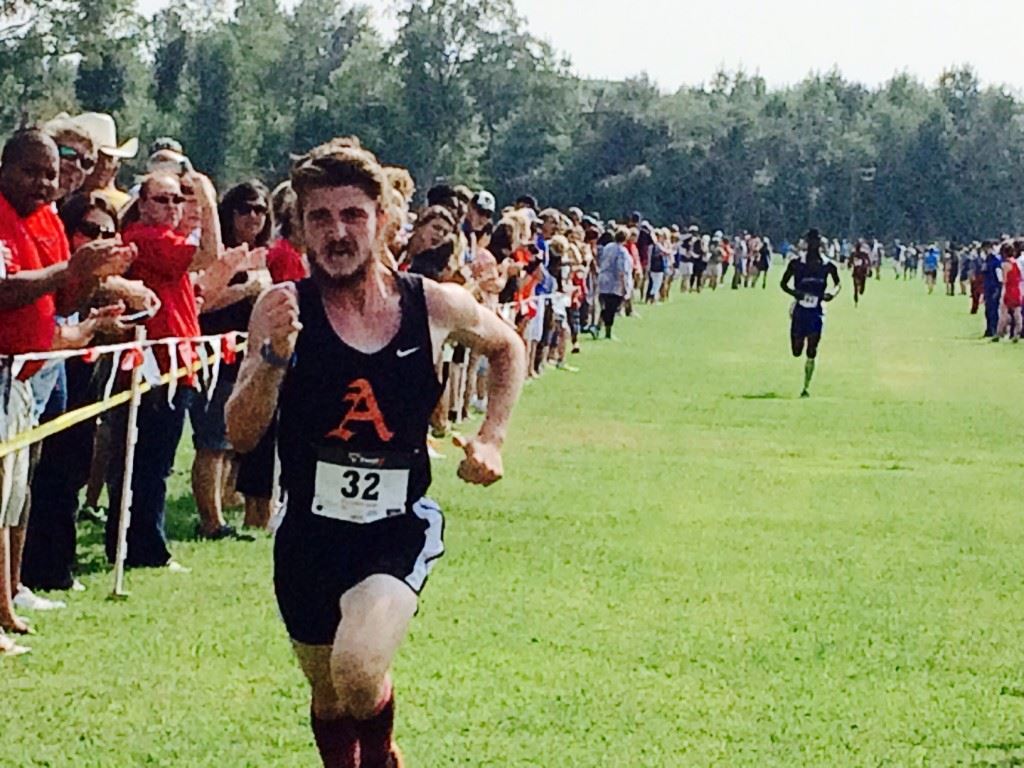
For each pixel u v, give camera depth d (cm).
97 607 801
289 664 707
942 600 887
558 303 2208
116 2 7712
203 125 9612
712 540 1042
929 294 6072
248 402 466
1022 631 820
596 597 860
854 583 923
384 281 482
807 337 2083
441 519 494
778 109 12712
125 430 891
